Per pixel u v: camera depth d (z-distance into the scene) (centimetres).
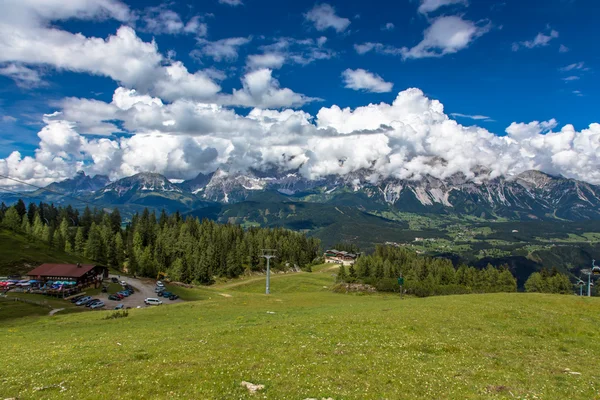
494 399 2123
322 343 3462
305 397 2131
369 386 2311
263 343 3491
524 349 3488
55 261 15400
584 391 2322
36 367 2897
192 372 2570
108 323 6172
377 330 4125
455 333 4103
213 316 6431
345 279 18750
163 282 16325
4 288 11381
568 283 18325
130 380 2453
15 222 18175
